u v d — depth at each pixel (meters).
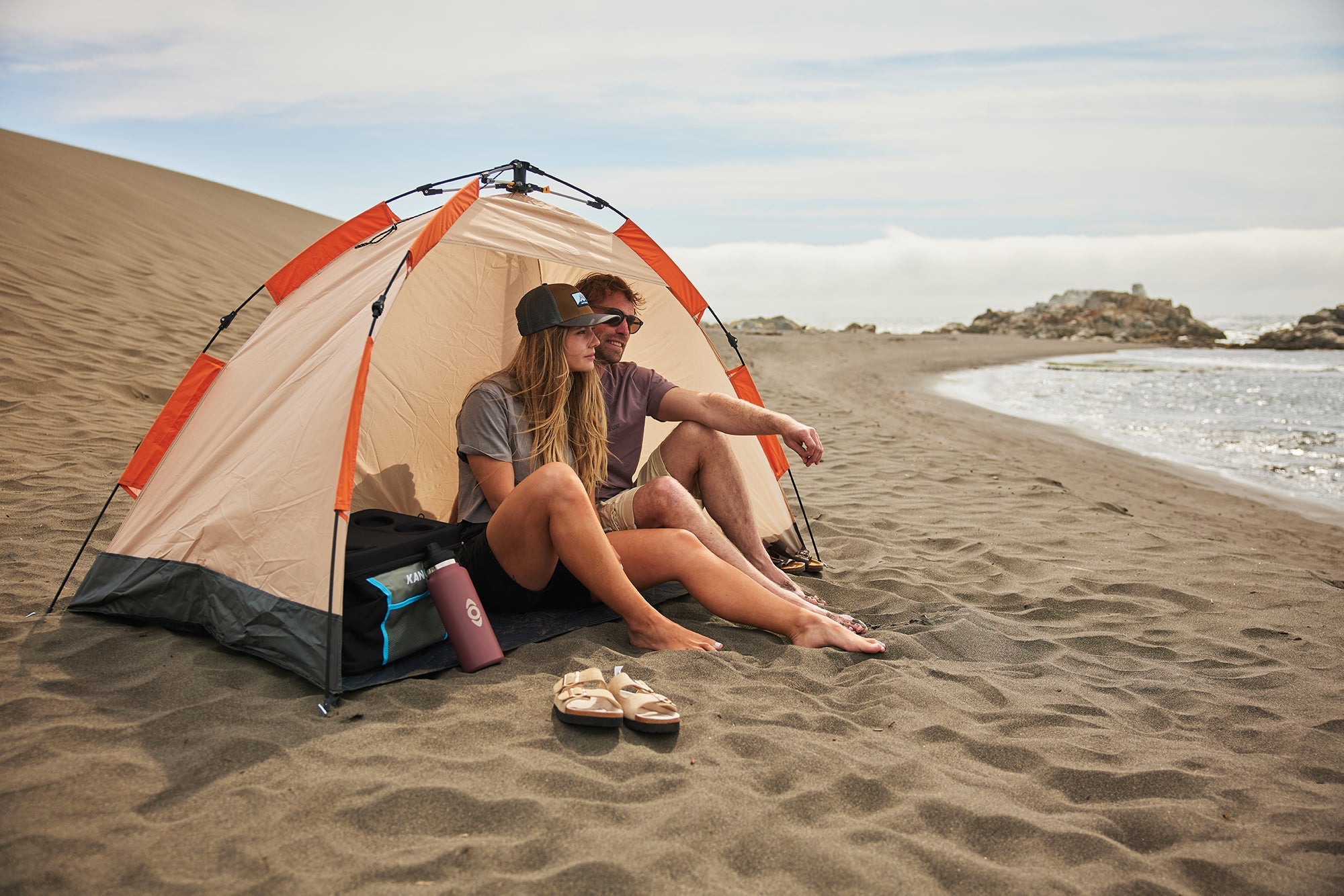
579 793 1.89
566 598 2.97
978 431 10.84
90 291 8.90
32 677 2.31
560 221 3.33
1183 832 1.85
